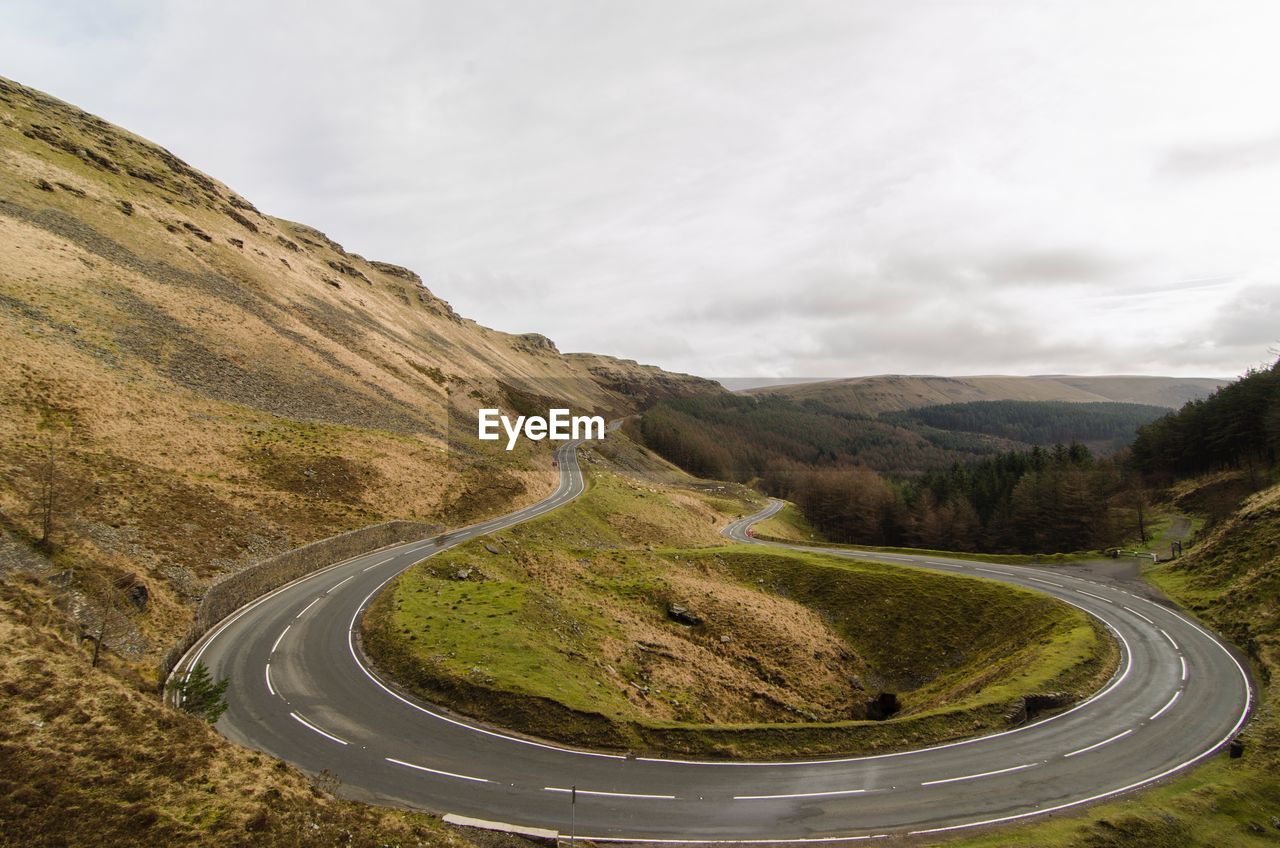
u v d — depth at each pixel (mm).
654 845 20438
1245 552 48812
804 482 151625
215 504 46875
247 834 16078
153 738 19062
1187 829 22094
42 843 14008
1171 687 34406
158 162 130625
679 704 37000
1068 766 26609
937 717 30438
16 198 81312
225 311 88875
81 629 26500
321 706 28125
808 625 52406
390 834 18219
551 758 25188
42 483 36219
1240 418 83750
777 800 23438
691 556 63969
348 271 193000
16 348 52062
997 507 108000
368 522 57219
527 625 38062
